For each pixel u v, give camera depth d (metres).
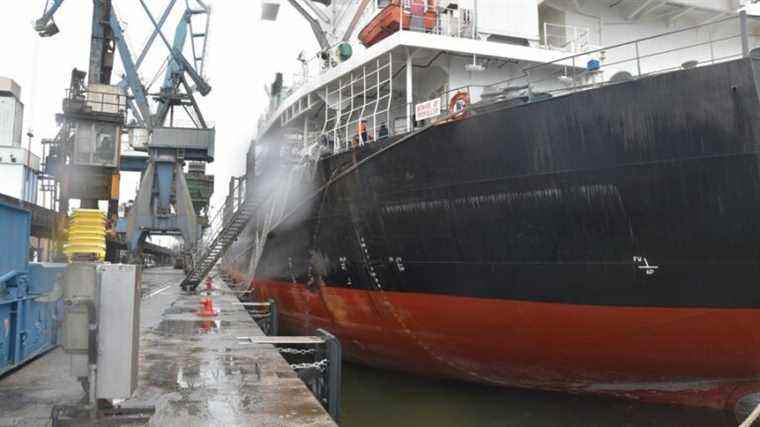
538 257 8.79
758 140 7.01
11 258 6.80
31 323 7.73
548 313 8.84
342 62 13.20
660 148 7.63
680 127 7.48
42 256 24.53
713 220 7.38
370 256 11.55
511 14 12.03
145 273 44.09
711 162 7.31
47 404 5.76
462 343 10.20
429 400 10.32
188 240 31.12
